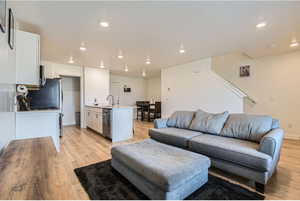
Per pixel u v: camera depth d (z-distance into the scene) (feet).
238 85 15.62
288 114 13.29
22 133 7.76
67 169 3.26
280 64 13.60
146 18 7.59
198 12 7.06
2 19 4.81
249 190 5.56
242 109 13.50
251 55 14.02
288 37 9.91
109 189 5.54
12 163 3.51
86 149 10.32
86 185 5.81
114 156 6.81
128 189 5.54
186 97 17.34
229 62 15.57
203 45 11.41
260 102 14.55
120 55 13.89
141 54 13.64
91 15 7.29
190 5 6.51
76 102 20.68
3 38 5.20
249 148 6.07
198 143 7.29
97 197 5.07
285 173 6.86
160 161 5.29
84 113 18.53
